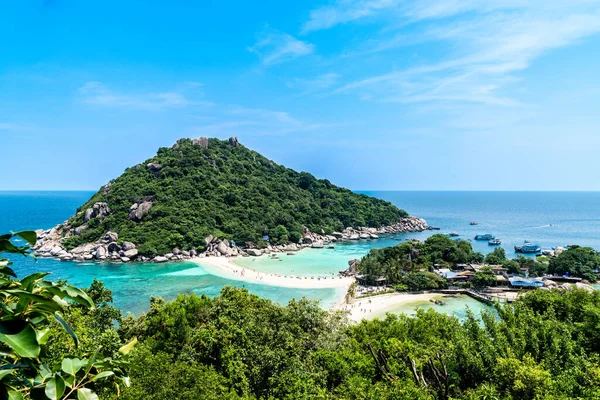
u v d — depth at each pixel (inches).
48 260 4089.6
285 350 1155.3
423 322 1346.0
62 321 135.0
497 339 743.7
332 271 3865.7
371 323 1428.4
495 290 3046.3
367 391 699.4
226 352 1171.3
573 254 3602.4
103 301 1583.4
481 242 6402.6
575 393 581.9
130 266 3890.3
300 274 3718.0
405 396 605.6
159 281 3339.1
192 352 1238.3
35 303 123.4
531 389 572.4
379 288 3193.9
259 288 3157.0
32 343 104.7
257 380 1040.2
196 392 799.7
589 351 817.5
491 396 581.0
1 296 123.5
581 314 1075.9
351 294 2918.3
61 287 128.6
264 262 4276.6
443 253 3897.6
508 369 613.0
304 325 1448.1
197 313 1614.2
